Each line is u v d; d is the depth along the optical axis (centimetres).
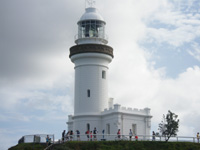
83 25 6103
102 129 5728
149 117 5784
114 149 4569
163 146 4797
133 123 5603
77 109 5841
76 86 5931
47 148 4362
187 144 4925
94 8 6219
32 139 4666
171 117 5175
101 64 5916
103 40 6038
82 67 5894
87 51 5809
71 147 4512
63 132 5219
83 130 5703
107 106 5906
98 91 5825
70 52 6009
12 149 4500
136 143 4788
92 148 4559
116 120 5409
